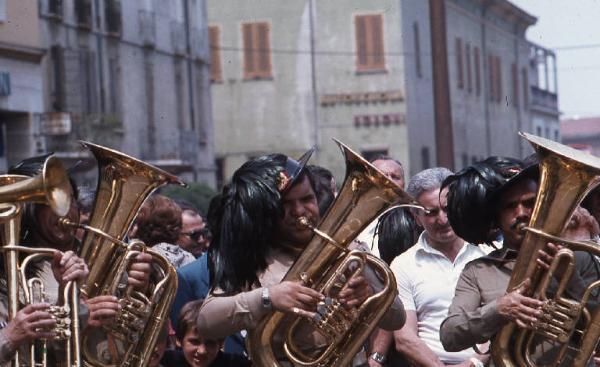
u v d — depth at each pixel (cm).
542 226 601
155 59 4091
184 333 703
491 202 653
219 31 5538
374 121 5431
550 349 625
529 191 636
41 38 3306
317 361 624
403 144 5422
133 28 3925
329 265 616
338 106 5481
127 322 620
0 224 591
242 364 711
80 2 3512
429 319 777
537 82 7238
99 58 3647
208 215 676
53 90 3369
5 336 573
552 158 595
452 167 2769
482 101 6041
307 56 5494
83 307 601
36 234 631
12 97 2970
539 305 602
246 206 644
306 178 652
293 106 5522
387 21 5378
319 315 612
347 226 611
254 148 5562
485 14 6075
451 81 5503
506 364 622
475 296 645
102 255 620
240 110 5562
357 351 620
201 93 4603
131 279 618
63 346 595
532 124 7019
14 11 2986
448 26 5462
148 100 4038
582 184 593
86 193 798
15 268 587
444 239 777
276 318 624
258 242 647
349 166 609
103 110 3653
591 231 684
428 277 777
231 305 622
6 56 2956
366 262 616
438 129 2755
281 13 5488
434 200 773
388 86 5412
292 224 650
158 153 4084
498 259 647
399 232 860
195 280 779
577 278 627
